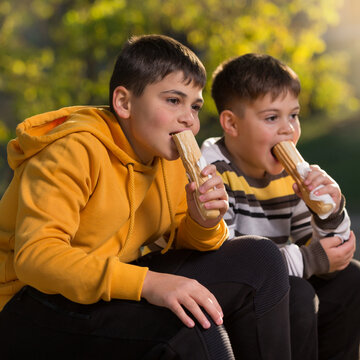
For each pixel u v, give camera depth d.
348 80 14.27
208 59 9.07
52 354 1.80
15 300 1.88
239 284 1.84
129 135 2.05
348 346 2.41
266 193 2.57
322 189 2.24
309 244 2.50
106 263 1.71
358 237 6.77
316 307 2.12
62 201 1.79
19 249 1.72
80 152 1.85
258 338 1.85
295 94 2.54
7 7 9.74
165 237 2.30
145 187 2.07
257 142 2.51
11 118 11.93
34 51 9.67
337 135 14.09
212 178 1.86
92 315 1.76
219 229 2.00
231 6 9.23
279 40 9.12
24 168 1.91
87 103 9.73
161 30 9.49
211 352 1.64
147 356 1.68
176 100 1.96
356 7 13.28
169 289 1.68
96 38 8.98
